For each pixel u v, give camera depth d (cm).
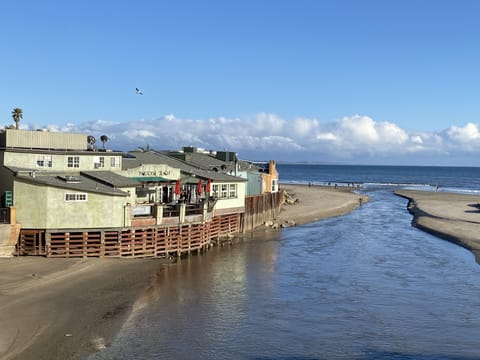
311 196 12269
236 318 3259
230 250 5541
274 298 3734
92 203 4303
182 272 4400
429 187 19712
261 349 2791
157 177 5481
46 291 3434
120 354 2606
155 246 4722
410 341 2961
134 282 3856
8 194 4206
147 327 3009
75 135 4981
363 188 18075
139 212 4622
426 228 7331
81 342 2692
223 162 7556
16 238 4197
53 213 4203
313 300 3719
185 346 2775
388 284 4222
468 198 13025
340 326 3186
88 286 3638
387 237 6700
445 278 4450
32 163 4525
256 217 7050
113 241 4419
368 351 2808
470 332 3119
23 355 2464
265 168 8494
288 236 6612
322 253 5497
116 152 5081
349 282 4259
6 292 3319
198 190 5494
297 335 3014
